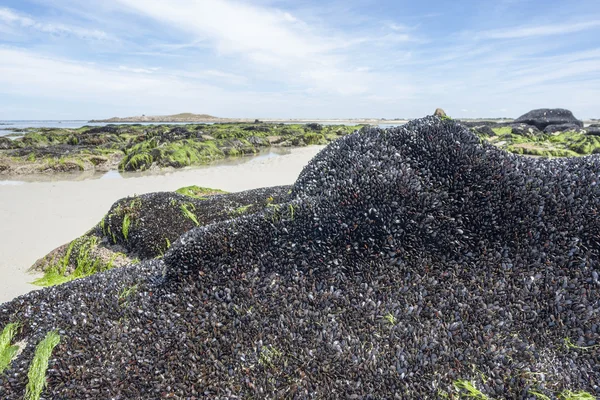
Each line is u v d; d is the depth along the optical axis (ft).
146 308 11.52
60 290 13.23
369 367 9.63
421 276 11.62
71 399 9.43
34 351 10.52
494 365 9.38
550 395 8.75
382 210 12.52
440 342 10.00
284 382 9.57
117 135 125.49
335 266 11.97
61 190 44.34
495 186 12.59
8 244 26.11
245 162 70.95
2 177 58.70
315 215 12.71
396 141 15.02
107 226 22.89
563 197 12.09
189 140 80.94
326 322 10.77
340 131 141.49
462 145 13.80
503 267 11.38
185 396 9.49
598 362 9.40
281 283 11.81
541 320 10.27
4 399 9.53
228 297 11.46
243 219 13.08
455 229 12.16
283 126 171.73
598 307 10.25
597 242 11.33
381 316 10.78
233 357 10.17
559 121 116.26
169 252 12.61
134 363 10.15
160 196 24.54
